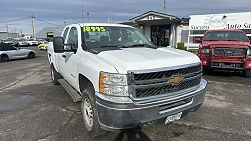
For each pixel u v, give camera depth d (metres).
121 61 2.90
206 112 4.47
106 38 4.31
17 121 4.18
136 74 2.75
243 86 6.63
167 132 3.62
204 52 7.87
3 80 8.30
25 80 8.19
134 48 3.87
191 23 19.94
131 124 2.82
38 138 3.50
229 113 4.42
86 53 3.68
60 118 4.27
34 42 47.22
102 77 2.91
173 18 20.09
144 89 2.83
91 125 3.49
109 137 3.46
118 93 2.79
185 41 22.47
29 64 13.93
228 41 8.11
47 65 13.11
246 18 17.66
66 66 4.81
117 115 2.76
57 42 4.00
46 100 5.47
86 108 3.64
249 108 4.70
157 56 3.22
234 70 7.65
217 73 8.83
